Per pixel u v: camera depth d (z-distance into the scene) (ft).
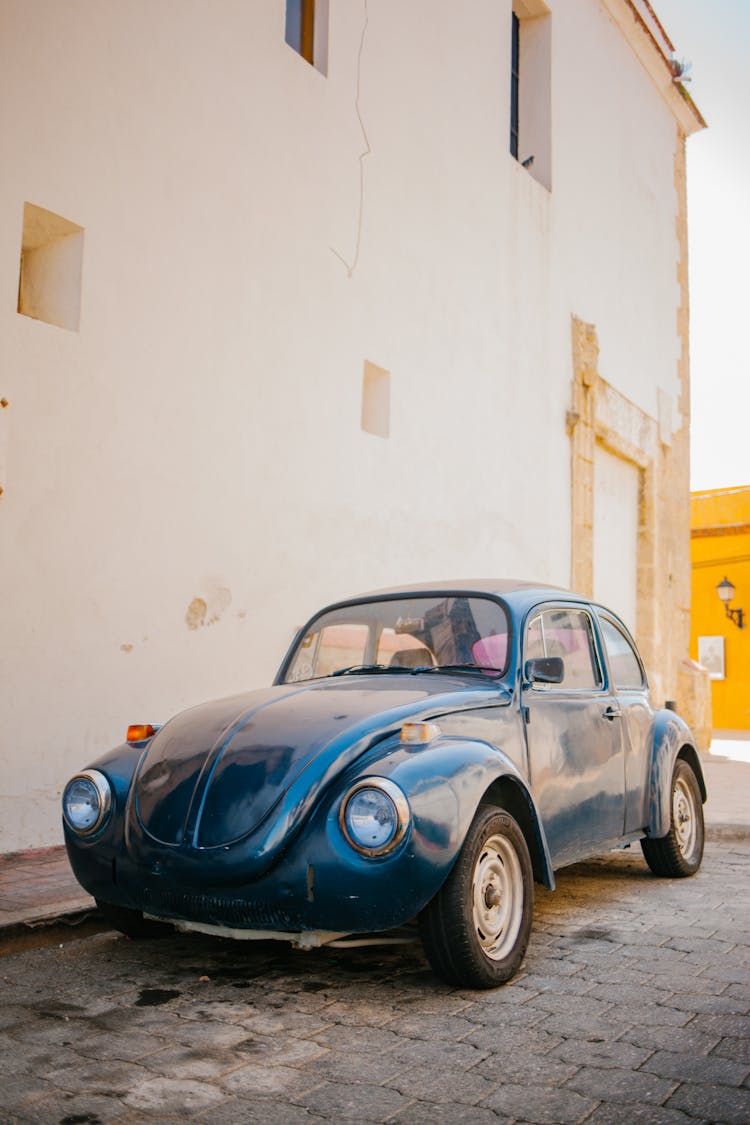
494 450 35.55
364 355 28.81
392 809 10.84
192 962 13.21
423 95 32.35
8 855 18.30
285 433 25.45
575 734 15.38
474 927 11.67
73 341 19.89
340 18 28.45
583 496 41.70
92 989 12.05
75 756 19.60
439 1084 9.16
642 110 51.44
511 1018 10.90
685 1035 10.34
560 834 14.62
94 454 20.22
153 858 11.68
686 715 50.21
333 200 27.73
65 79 20.03
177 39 22.74
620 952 13.62
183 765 12.38
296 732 12.22
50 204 19.61
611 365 45.80
